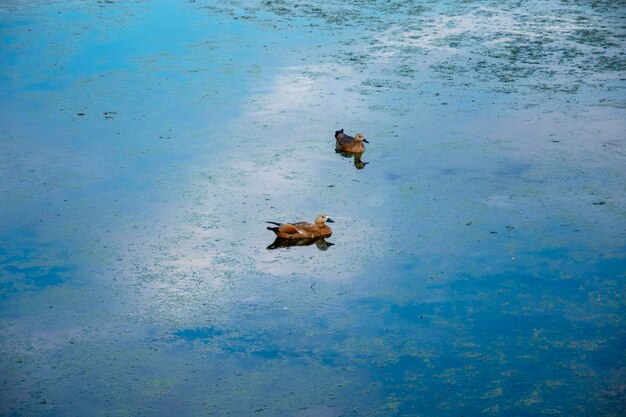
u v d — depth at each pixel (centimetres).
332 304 840
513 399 696
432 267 905
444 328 797
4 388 715
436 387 713
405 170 1148
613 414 675
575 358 749
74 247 952
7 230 988
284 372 735
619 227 984
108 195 1077
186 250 945
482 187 1092
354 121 1320
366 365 745
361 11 2048
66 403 695
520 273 890
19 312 827
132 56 1648
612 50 1708
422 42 1767
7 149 1216
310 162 1175
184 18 1956
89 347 773
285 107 1380
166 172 1141
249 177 1127
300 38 1786
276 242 966
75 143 1239
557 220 1004
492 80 1520
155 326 805
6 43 1738
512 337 782
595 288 859
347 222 1005
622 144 1227
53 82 1500
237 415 678
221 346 773
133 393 708
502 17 1992
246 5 2098
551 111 1361
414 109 1373
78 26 1875
